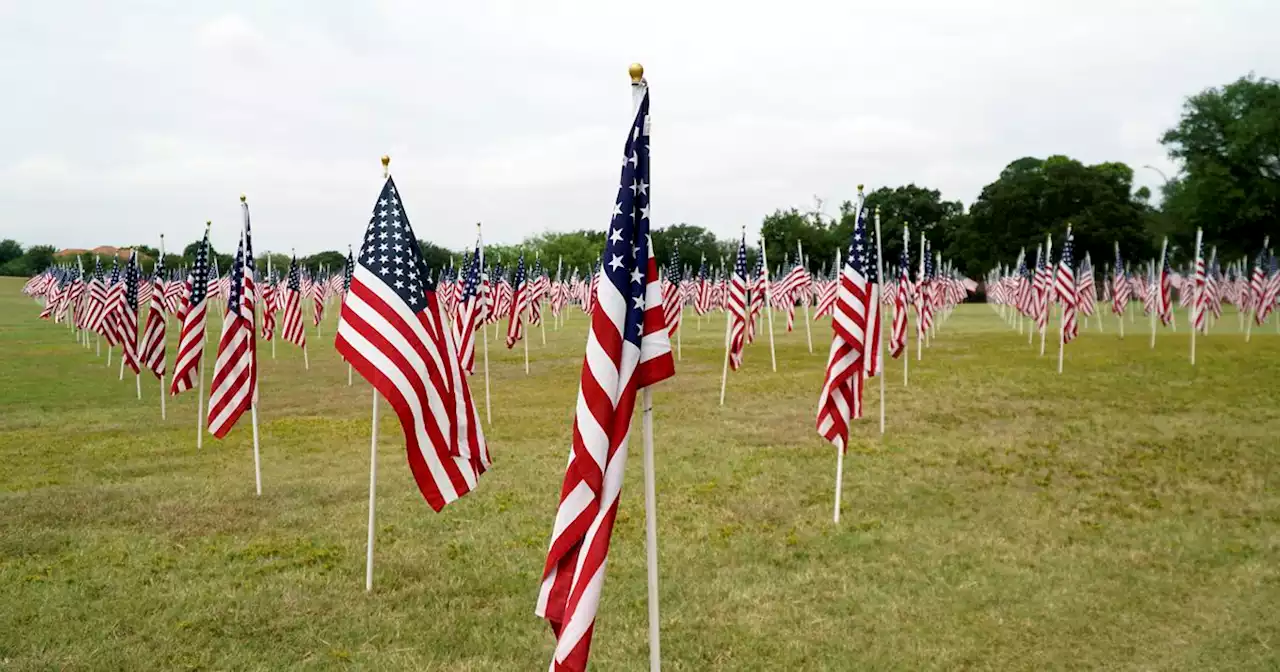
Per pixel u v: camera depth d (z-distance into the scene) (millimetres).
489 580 9078
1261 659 7086
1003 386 23109
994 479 13297
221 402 12086
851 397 11219
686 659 7215
